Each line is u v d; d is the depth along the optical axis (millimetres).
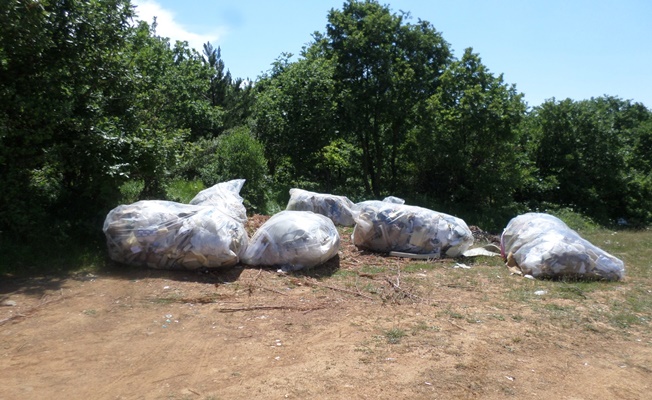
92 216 8961
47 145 8594
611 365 5121
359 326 5855
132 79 9664
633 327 6262
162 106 12367
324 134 18281
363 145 20109
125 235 7617
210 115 20922
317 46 19750
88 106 9203
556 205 21719
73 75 8930
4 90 7953
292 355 5008
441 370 4773
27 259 7566
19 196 8078
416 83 19516
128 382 4387
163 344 5191
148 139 9781
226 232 7680
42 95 8492
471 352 5227
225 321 5875
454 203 19594
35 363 4672
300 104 17922
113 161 8961
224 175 13945
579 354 5355
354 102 18969
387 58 19000
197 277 7441
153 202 8000
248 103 23578
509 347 5434
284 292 7047
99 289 6770
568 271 8516
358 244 10312
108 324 5660
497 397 4348
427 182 20406
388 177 21547
